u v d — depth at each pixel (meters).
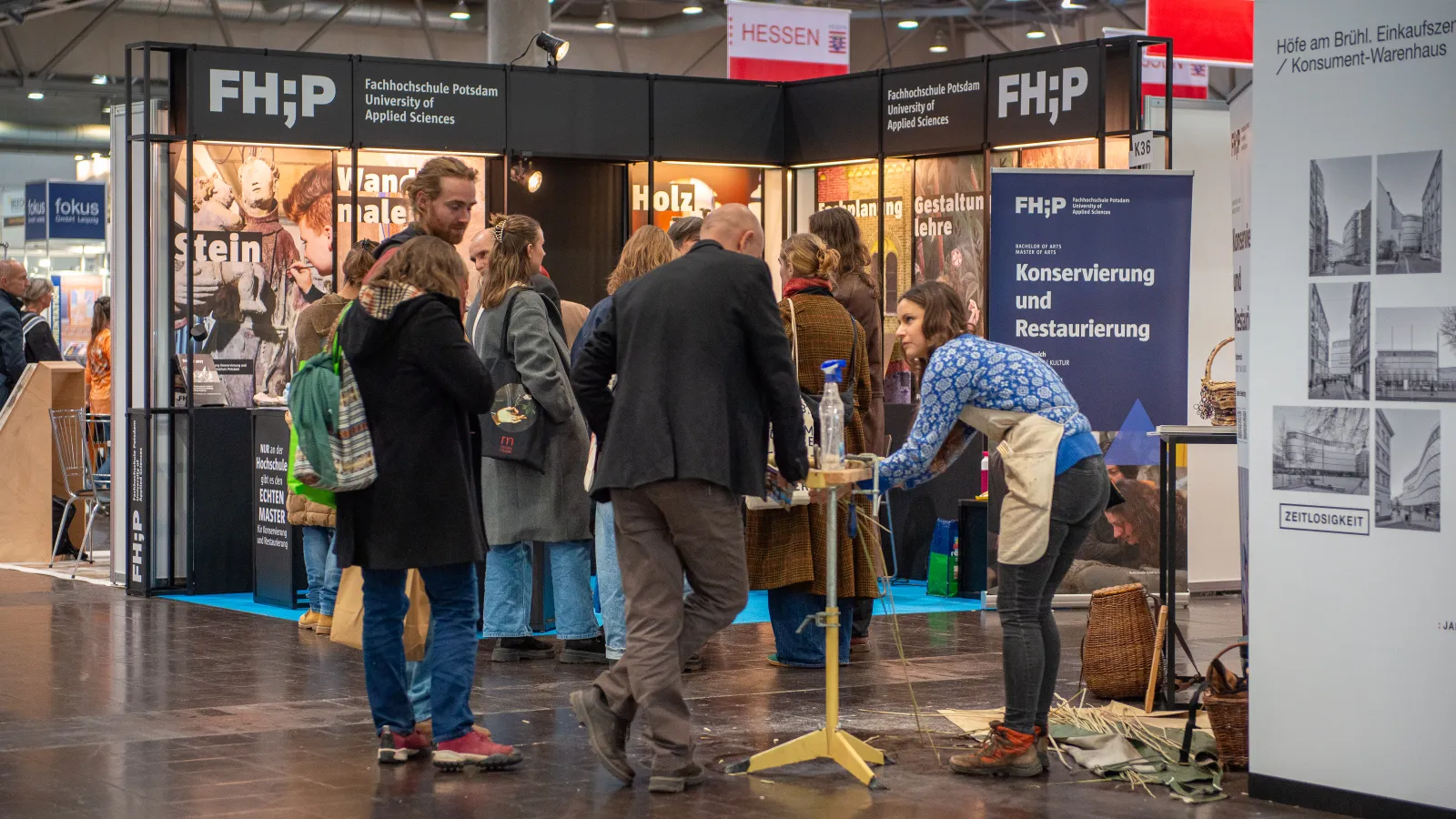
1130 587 5.50
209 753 4.49
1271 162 3.93
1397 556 3.73
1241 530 4.97
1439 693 3.67
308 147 8.59
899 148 9.33
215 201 8.49
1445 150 3.63
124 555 8.59
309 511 6.85
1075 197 7.49
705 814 3.82
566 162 9.57
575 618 6.05
